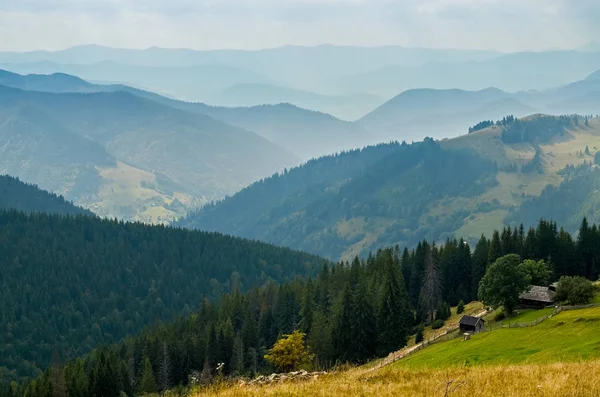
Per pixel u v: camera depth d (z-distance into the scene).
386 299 105.31
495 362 58.69
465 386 33.88
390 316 104.56
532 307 98.88
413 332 118.50
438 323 114.94
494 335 77.62
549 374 36.44
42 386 112.25
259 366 124.62
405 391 33.25
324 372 46.34
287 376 44.53
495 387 33.19
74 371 119.62
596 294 93.75
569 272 137.88
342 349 108.06
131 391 123.25
